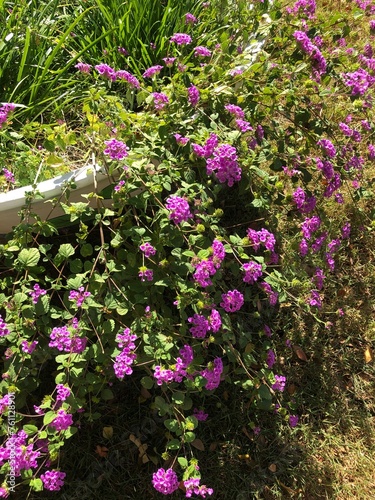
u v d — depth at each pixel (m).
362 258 2.00
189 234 1.42
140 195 1.33
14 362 1.27
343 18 1.74
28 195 1.32
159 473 1.22
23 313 1.25
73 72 1.83
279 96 1.55
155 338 1.27
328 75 1.63
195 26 1.89
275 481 1.52
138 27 1.80
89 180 1.38
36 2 1.87
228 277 1.78
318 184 2.03
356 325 1.84
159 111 1.47
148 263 1.37
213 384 1.31
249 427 1.60
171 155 1.39
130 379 1.62
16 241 1.31
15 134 1.48
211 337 1.33
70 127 1.72
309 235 1.58
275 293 1.52
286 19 1.72
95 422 1.55
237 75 1.52
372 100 1.88
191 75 1.53
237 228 1.91
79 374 1.30
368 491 1.54
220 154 1.33
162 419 1.55
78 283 1.25
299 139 1.73
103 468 1.48
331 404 1.68
